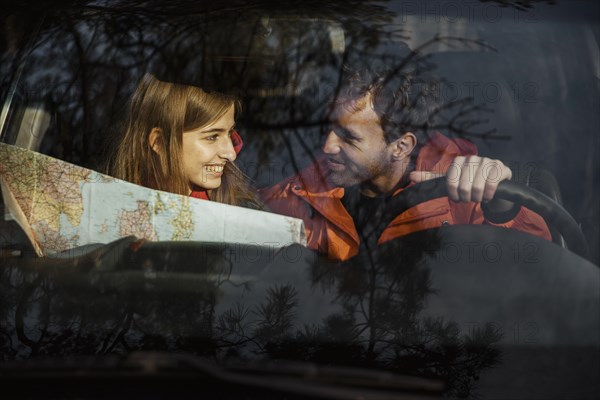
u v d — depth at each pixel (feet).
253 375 7.43
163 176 9.30
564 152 9.14
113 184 9.34
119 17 9.55
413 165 9.09
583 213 9.05
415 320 8.51
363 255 8.82
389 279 8.68
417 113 9.14
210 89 9.31
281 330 8.52
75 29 9.54
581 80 9.26
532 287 8.68
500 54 9.29
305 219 9.05
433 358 8.36
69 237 9.21
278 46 9.32
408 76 9.18
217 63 9.32
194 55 9.35
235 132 9.34
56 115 9.42
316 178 9.14
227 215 9.12
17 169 9.32
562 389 8.32
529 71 9.25
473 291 8.63
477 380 8.32
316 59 9.27
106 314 8.64
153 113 9.32
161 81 9.34
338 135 9.17
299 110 9.27
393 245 8.84
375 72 9.20
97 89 9.43
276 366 7.44
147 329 8.58
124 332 8.57
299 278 8.74
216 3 9.52
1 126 9.36
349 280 8.70
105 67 9.41
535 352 8.41
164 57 9.36
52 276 8.86
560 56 9.32
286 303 8.60
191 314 8.60
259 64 9.31
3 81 9.46
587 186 9.11
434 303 8.58
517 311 8.55
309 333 8.50
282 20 9.36
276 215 9.08
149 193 9.29
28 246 9.11
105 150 9.40
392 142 9.12
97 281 8.81
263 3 9.46
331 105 9.22
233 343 8.51
